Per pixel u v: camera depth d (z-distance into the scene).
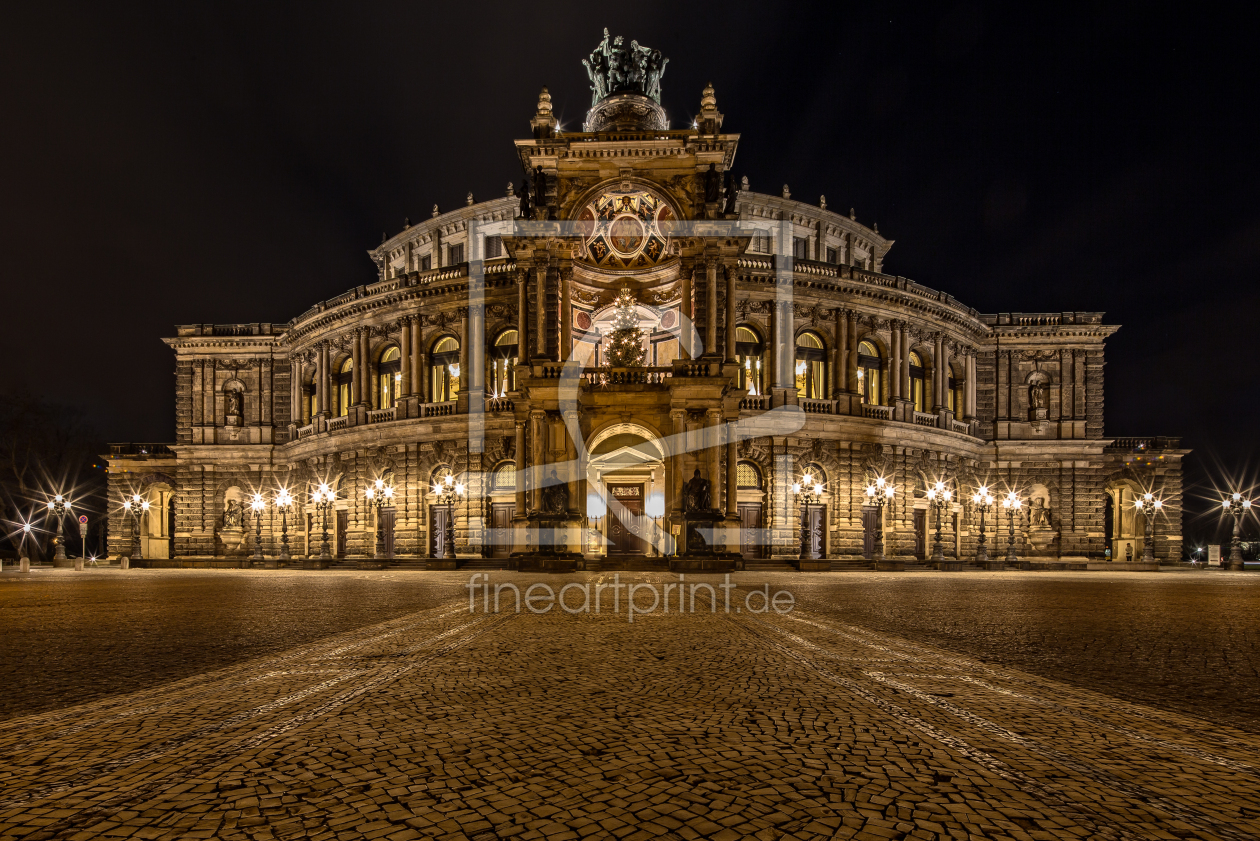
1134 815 5.12
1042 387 66.88
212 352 69.25
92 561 70.38
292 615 17.64
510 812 5.14
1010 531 64.56
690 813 5.12
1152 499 63.31
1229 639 13.92
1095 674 10.30
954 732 7.20
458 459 54.94
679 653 11.75
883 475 56.84
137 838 4.69
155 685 9.39
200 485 67.88
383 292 59.53
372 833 4.77
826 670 10.34
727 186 43.91
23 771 6.00
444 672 10.10
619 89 50.00
